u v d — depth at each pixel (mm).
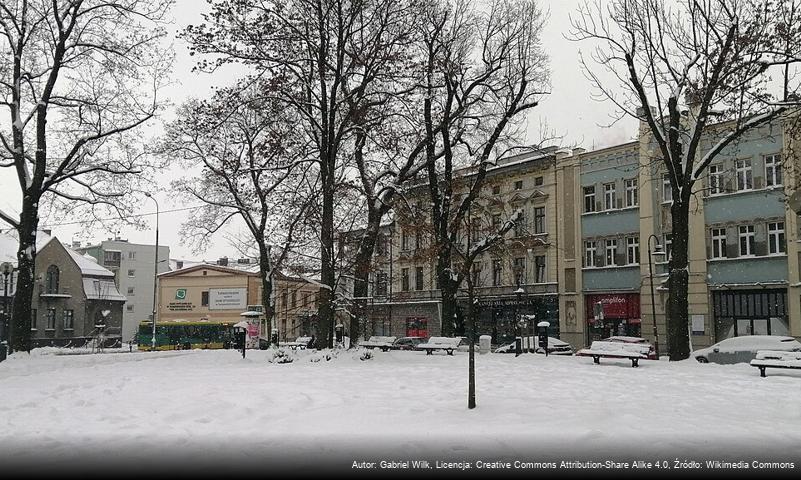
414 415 9805
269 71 24766
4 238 64250
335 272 25594
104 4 27328
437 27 29141
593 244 45031
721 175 37875
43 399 11820
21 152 26250
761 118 23750
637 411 10086
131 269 97812
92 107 28625
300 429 8828
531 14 32188
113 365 20719
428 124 29172
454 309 30344
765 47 23297
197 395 11805
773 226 36156
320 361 21562
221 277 74625
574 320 45281
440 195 30812
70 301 67312
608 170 44406
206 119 26375
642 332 41312
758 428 8688
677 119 24984
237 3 23656
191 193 32844
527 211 49000
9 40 26250
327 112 24859
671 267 24125
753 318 36531
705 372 17469
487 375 16109
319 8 24000
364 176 27547
